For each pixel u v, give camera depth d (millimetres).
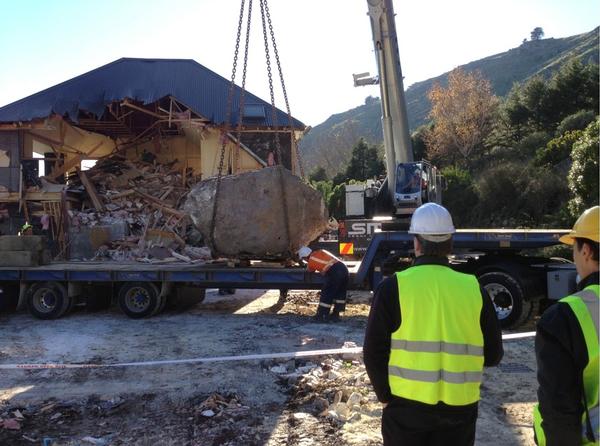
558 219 25828
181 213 18969
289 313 10680
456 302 2688
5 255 10641
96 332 9008
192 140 24281
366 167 55906
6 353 7828
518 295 8609
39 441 4926
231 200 9516
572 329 2209
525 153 38938
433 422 2613
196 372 6652
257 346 7738
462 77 50281
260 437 4824
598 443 2209
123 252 17359
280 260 10094
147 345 8039
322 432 4863
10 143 20016
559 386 2191
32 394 6113
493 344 2762
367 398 5586
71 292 10250
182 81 21484
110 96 20562
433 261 2809
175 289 10656
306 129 20594
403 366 2660
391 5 13680
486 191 33781
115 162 22203
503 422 5062
